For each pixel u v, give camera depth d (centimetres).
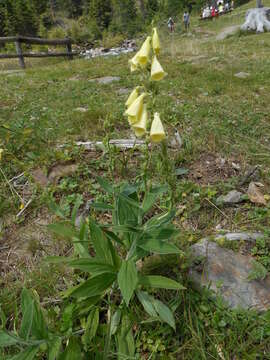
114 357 161
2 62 1720
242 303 183
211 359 159
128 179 313
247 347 160
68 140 393
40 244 239
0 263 229
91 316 166
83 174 323
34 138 380
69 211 277
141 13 3609
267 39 1411
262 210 265
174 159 342
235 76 717
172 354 163
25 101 576
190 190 291
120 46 2672
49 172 325
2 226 262
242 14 2912
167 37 1888
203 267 205
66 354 138
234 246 225
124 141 373
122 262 153
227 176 321
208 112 478
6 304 190
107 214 274
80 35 3859
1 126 352
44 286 200
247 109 491
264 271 201
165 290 193
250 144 375
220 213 270
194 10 3925
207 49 1231
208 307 180
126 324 168
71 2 7081
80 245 193
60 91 665
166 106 484
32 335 142
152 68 160
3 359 152
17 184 313
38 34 5103
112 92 641
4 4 5025
